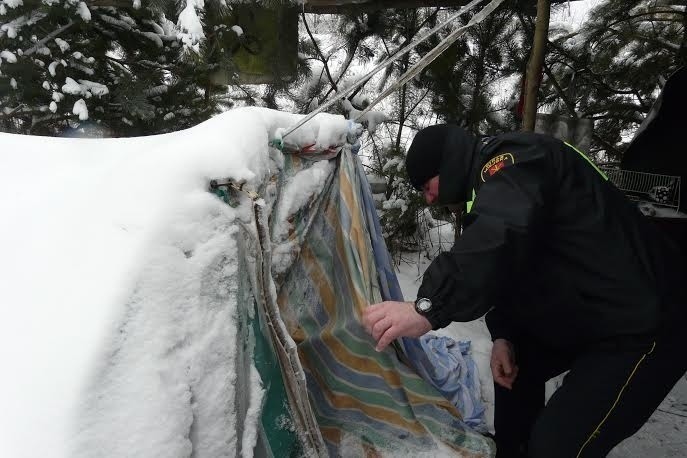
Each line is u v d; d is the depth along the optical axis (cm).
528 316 137
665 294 120
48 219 83
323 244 134
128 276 69
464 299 107
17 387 60
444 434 137
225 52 327
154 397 64
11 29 261
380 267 143
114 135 316
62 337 64
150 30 320
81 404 59
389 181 387
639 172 266
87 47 297
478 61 356
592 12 413
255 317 92
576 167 123
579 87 410
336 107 412
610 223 121
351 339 132
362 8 382
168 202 79
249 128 101
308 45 432
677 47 392
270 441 101
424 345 185
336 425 138
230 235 85
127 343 66
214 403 73
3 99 282
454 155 128
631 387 121
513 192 113
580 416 124
